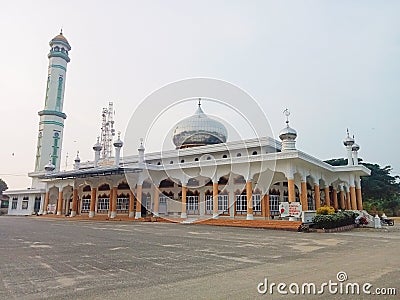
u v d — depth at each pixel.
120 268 7.27
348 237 16.00
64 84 51.12
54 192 41.94
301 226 19.56
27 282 5.92
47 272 6.77
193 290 5.42
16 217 37.78
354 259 8.91
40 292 5.26
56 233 15.64
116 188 31.97
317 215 20.23
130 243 11.98
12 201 47.31
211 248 10.94
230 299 4.93
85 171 29.81
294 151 22.72
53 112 48.75
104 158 39.34
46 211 40.31
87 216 33.84
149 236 14.71
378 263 8.23
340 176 29.61
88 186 37.09
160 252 9.85
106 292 5.27
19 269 7.06
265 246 11.84
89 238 13.52
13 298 4.94
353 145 29.73
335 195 31.05
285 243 12.91
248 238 14.62
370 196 45.97
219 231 18.12
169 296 5.05
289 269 7.32
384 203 46.94
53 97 49.38
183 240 13.28
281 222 21.06
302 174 25.23
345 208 33.00
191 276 6.51
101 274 6.62
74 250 9.99
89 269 7.12
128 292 5.27
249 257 9.12
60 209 37.88
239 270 7.18
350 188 28.98
